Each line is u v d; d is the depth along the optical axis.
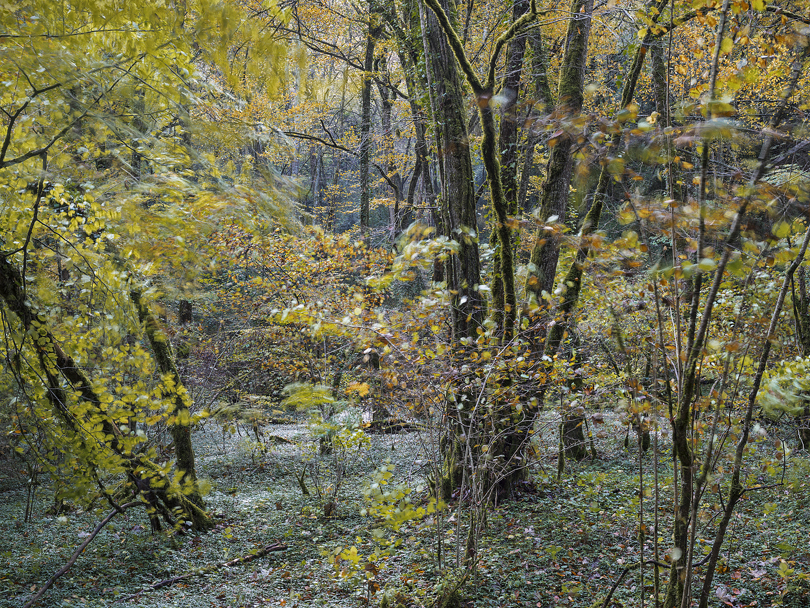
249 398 10.90
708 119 2.12
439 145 7.75
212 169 3.38
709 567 2.66
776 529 5.86
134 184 3.40
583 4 7.69
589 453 10.38
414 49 9.84
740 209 2.11
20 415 4.94
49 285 5.04
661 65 7.00
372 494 4.56
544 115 2.55
